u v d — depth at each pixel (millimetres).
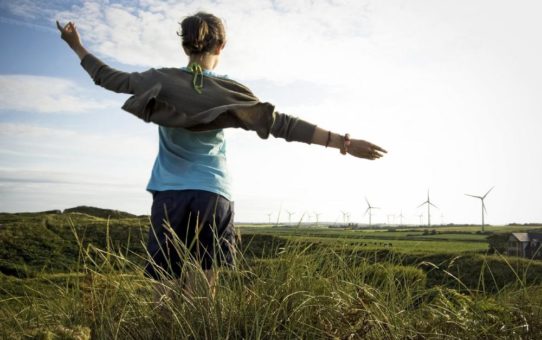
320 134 2969
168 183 2850
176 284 2598
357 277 2965
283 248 2875
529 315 2607
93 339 2406
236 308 2514
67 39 3107
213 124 2900
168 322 2484
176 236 2625
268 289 2650
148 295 2730
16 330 2414
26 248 33406
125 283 2709
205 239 2854
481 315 2686
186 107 2850
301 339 2354
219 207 2879
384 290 2938
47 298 2660
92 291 2643
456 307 2855
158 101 2840
